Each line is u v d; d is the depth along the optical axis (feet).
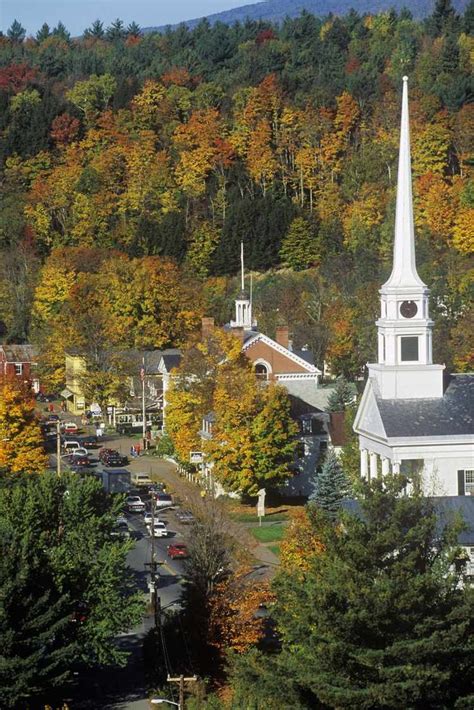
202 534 434.30
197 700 361.10
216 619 407.64
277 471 603.26
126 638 458.50
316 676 314.96
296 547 420.36
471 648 318.45
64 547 417.69
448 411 488.44
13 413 617.21
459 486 480.64
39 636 381.19
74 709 392.06
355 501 436.76
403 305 501.56
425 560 336.08
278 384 654.94
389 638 320.09
